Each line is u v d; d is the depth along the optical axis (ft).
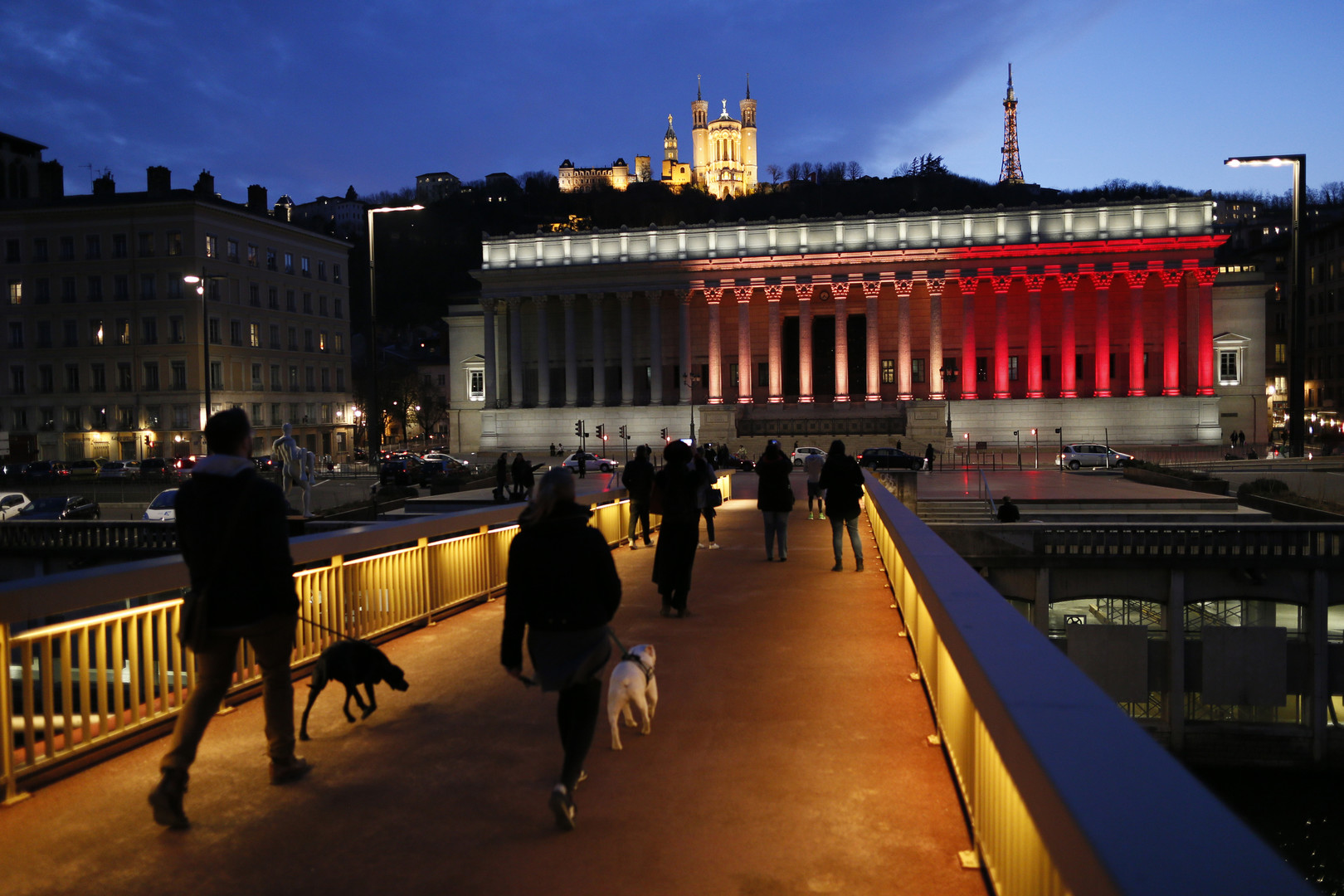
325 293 342.44
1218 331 312.71
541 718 27.27
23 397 290.76
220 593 20.20
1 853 18.62
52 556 110.42
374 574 38.27
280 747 22.00
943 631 20.79
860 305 326.44
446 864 17.78
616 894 16.46
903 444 280.31
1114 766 10.46
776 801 20.67
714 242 325.01
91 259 287.28
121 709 24.95
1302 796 85.76
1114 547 96.12
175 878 17.43
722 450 200.54
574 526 20.34
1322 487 147.54
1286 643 91.50
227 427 21.15
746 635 37.99
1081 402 295.89
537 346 349.82
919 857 17.81
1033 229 303.07
